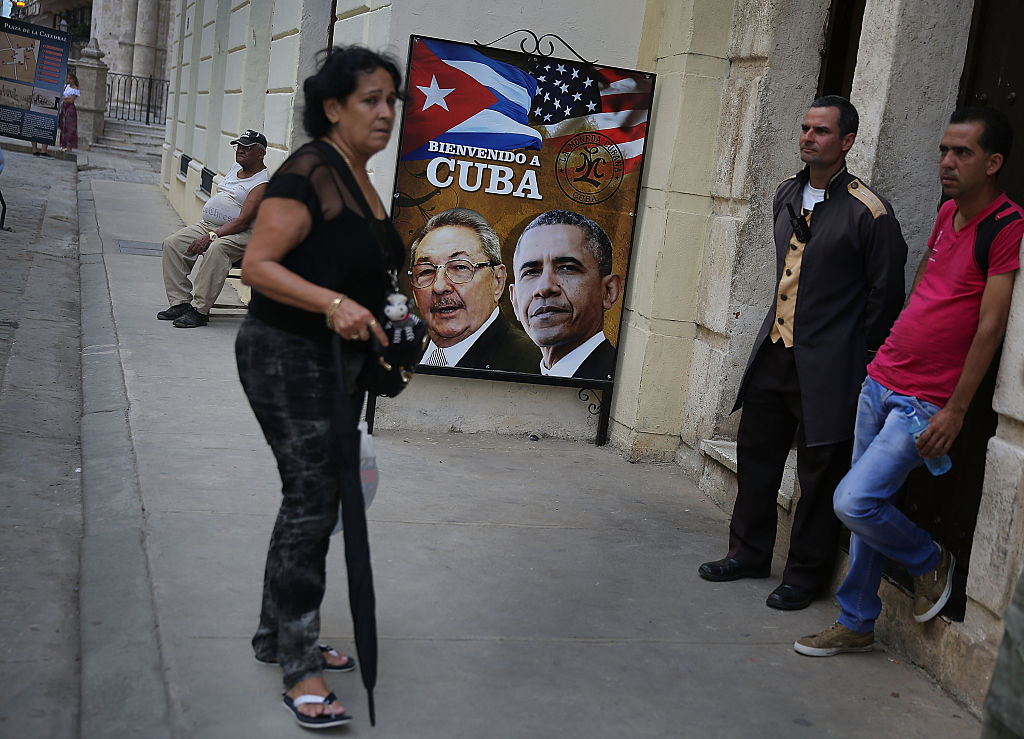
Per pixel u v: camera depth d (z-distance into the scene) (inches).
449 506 191.2
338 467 113.0
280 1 365.7
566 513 194.9
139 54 1423.5
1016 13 156.9
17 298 360.2
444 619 144.6
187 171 597.6
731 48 218.5
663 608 156.3
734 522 172.7
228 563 155.6
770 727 124.4
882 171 169.3
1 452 208.5
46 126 933.8
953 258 133.1
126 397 245.6
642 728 121.0
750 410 167.6
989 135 126.0
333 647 132.3
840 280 153.6
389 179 226.2
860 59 173.8
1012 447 128.6
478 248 226.5
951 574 140.3
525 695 125.8
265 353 112.4
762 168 209.6
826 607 163.0
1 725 114.7
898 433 135.3
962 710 133.6
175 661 124.6
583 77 225.1
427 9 223.1
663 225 223.6
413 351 116.8
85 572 154.3
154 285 397.7
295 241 108.9
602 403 240.7
